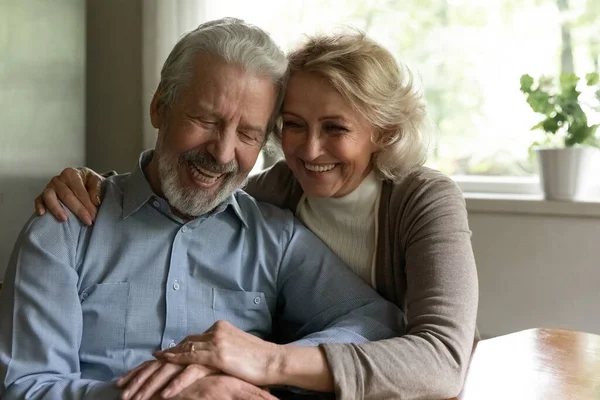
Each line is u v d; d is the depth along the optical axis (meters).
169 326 1.21
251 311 1.30
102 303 1.18
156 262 1.23
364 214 1.33
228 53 1.14
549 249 1.85
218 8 2.15
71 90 2.04
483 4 2.12
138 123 2.34
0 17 1.71
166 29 2.15
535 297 1.88
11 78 1.75
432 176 1.30
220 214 1.33
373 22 2.22
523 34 2.08
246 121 1.17
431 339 1.04
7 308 1.11
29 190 1.83
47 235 1.16
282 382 0.98
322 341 1.11
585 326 1.83
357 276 1.32
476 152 2.16
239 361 0.96
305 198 1.42
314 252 1.34
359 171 1.29
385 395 0.98
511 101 2.11
